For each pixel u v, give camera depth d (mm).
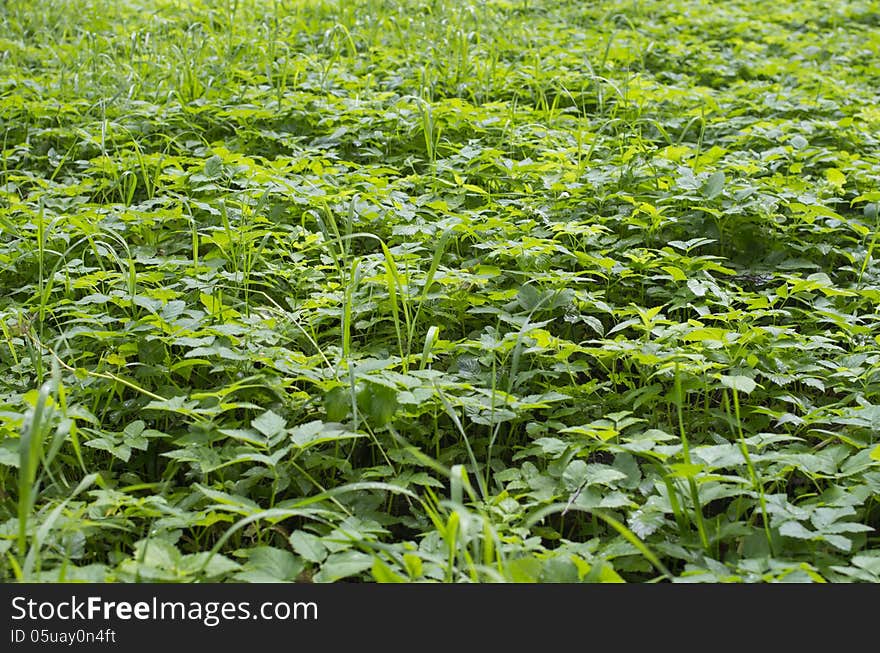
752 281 4945
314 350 4016
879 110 7434
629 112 7102
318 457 3258
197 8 10188
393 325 4211
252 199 5273
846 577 2695
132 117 6832
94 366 3852
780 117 7555
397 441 3379
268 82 7742
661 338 3824
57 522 2787
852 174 5875
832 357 4082
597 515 2803
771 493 3205
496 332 3797
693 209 5352
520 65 8359
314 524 3193
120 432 3270
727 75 8961
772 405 3838
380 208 4949
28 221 5004
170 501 3082
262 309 4180
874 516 3191
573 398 3645
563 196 5383
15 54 8602
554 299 4148
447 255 4785
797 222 5332
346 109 6797
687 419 3740
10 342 3688
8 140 6734
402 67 8375
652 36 10125
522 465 3270
